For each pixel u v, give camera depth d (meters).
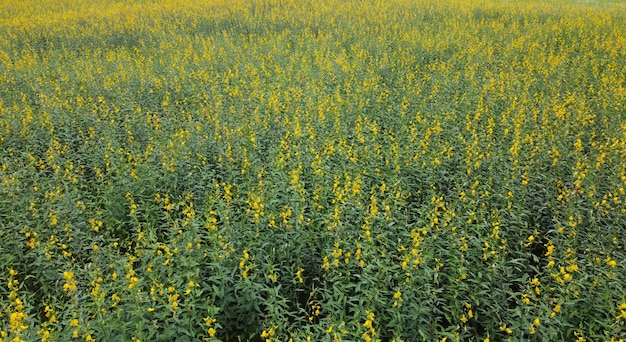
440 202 6.12
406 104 9.73
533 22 18.12
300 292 5.56
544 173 7.14
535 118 8.64
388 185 6.83
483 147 7.85
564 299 4.57
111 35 17.31
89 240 6.00
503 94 10.31
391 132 8.53
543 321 4.53
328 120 9.05
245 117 9.20
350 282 5.05
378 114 9.67
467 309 4.94
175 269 5.00
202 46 15.28
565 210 6.28
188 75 12.03
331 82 11.66
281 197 6.70
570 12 19.52
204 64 12.97
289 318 5.33
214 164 7.83
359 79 11.93
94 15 20.00
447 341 4.64
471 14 19.42
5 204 6.41
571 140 8.22
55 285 5.21
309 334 4.35
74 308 4.35
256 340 5.06
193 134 8.45
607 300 4.59
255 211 5.89
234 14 19.27
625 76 11.55
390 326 4.65
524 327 4.39
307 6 21.17
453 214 5.65
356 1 22.23
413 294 4.68
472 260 5.36
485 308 4.98
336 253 4.98
